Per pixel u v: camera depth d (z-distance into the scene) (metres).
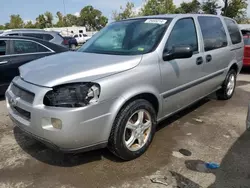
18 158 3.01
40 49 5.82
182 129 3.80
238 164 2.86
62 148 2.44
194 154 3.08
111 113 2.56
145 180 2.58
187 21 3.75
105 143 2.63
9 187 2.49
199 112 4.56
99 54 3.18
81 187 2.49
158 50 3.09
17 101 2.64
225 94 5.13
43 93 2.41
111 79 2.55
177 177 2.62
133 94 2.71
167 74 3.17
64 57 3.21
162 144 3.32
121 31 3.63
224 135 3.60
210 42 4.18
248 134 3.63
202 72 3.94
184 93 3.60
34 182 2.56
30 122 2.50
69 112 2.30
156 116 3.22
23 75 2.83
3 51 5.30
